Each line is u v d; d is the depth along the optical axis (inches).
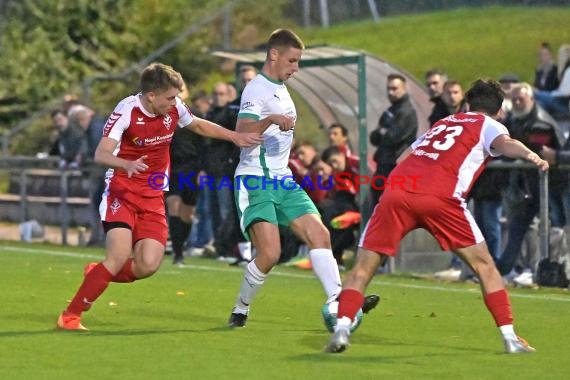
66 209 1439.5
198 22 2166.6
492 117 649.0
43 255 1250.6
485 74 1980.8
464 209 634.2
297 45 698.2
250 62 1253.1
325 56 1233.4
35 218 1494.8
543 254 990.4
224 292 914.7
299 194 710.5
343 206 1130.0
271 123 687.7
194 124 700.0
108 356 604.4
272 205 703.7
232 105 1150.3
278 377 552.7
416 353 629.6
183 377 550.9
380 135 1101.7
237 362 591.8
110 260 692.1
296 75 1332.4
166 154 707.4
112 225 695.1
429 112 1277.1
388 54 2187.5
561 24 2129.7
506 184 1010.1
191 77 2112.5
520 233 1007.0
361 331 714.2
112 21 2180.1
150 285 957.2
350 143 1347.2
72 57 2161.7
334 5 2484.0
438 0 2434.8
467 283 1029.2
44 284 952.3
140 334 684.1
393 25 2354.8
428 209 625.9
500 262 1015.6
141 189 700.0
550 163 976.9
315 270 695.7
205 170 1204.5
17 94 2122.3
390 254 626.8
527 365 595.5
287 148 708.7
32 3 2194.9
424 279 1067.3
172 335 682.8
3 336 667.4
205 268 1125.1
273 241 700.7
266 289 945.5
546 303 874.8
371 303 700.0
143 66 1930.4
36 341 650.2
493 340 684.1
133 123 684.7
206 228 1293.1
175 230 1161.4
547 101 1305.4
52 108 1868.8
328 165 1143.0
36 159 1478.8
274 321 756.0
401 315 794.8
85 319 746.8
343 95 1333.7
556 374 571.2
